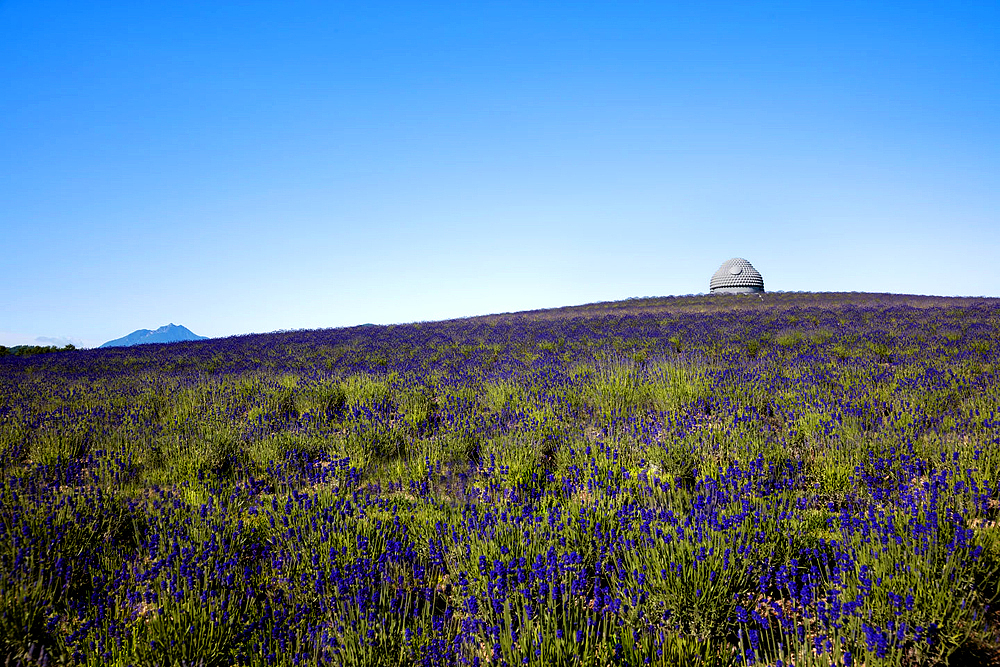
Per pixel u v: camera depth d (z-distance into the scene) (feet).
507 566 9.94
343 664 8.16
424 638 8.54
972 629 8.51
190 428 22.11
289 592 10.43
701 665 8.20
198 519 12.89
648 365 31.37
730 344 45.65
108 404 29.30
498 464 16.75
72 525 12.73
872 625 8.45
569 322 82.07
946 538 9.62
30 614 9.35
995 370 25.59
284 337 84.89
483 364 41.93
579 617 8.95
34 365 61.72
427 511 13.38
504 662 7.97
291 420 24.99
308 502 13.44
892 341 42.93
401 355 53.57
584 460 16.62
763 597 9.82
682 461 15.93
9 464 19.63
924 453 15.33
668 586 9.11
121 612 9.52
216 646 8.62
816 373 27.20
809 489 14.21
